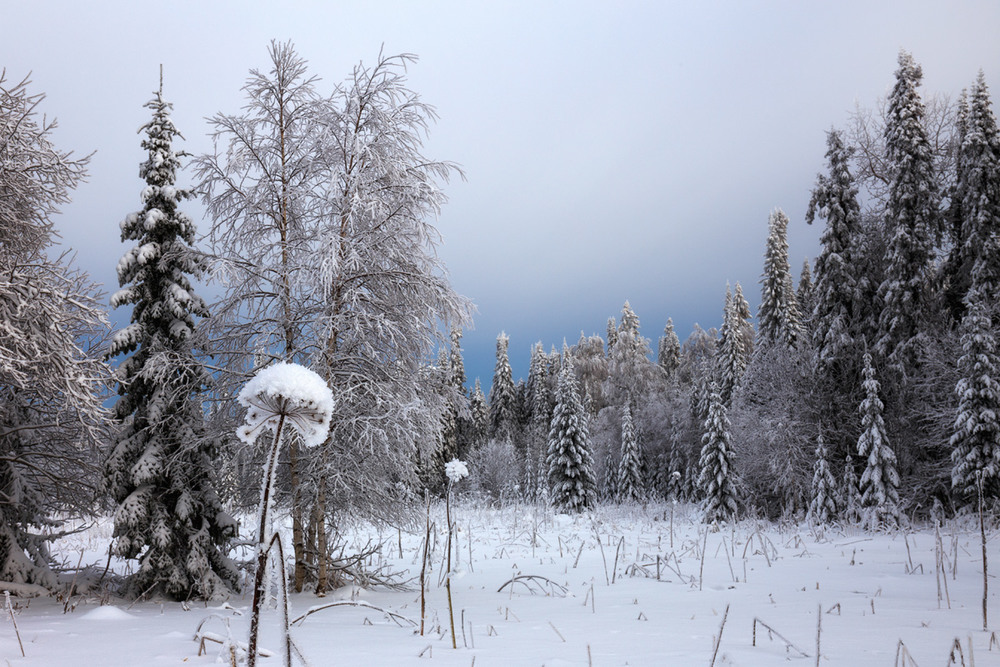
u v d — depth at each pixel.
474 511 32.38
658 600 8.59
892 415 25.80
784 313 39.72
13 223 10.55
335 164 11.84
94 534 21.05
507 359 76.19
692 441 46.22
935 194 26.78
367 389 11.02
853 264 28.95
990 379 21.89
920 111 27.55
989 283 24.67
